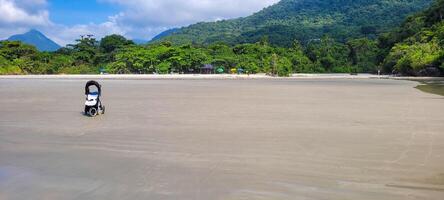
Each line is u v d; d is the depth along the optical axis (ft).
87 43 424.87
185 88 143.95
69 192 28.27
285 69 316.60
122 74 316.19
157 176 31.96
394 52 340.18
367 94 114.42
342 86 159.33
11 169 34.17
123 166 34.99
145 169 33.99
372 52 425.69
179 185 29.71
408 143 43.96
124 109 76.02
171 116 65.92
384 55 397.80
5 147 42.83
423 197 27.14
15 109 76.64
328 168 34.17
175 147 42.34
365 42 436.35
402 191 28.35
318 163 35.76
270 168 34.17
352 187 29.22
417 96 106.83
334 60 415.23
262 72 336.49
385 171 33.19
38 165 35.42
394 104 84.84
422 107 78.79
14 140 46.55
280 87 151.02
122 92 122.01
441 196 27.32
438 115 66.49
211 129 53.16
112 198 27.02
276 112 71.05
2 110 74.95
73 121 61.00
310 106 81.10
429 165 34.94
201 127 54.80
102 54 388.98
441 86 159.12
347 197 27.17
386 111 72.28
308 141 45.19
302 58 411.75
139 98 100.27
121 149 41.70
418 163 35.60
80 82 198.18
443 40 309.63
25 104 85.97
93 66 366.43
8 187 29.37
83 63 374.22
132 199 26.81
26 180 31.04
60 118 64.28
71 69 345.31
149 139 46.62
